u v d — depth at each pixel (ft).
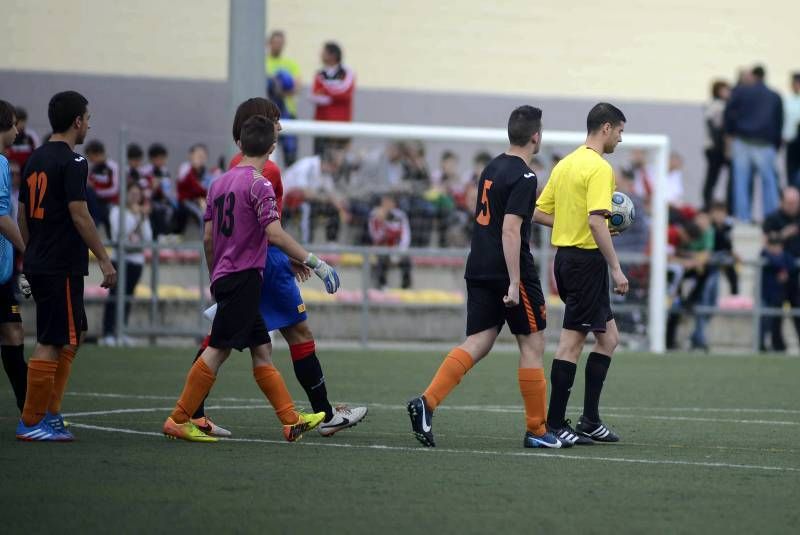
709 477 82.84
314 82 225.15
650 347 205.46
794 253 212.43
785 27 296.92
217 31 261.65
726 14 296.92
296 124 195.62
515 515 69.62
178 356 172.04
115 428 102.37
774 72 297.94
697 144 278.46
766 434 106.93
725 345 212.43
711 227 212.02
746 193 246.47
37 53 254.47
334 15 276.00
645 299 206.39
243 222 91.76
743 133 245.65
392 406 124.67
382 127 198.39
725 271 212.23
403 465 85.40
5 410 112.47
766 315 212.23
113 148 242.58
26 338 187.73
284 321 96.53
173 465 83.51
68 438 93.86
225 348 92.68
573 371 97.35
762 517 70.18
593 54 290.15
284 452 90.38
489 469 84.38
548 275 203.51
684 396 138.92
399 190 201.36
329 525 66.44
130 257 191.42
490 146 205.05
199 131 245.04
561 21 289.12
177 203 195.72
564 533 65.51
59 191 90.84
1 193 93.76
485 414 118.32
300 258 91.97
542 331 95.09
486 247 93.30
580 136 201.57
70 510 69.26
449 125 275.39
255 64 179.63
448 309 203.51
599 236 94.79
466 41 283.59
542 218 100.73
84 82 242.78
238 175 92.63
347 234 200.23
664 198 203.21
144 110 244.22
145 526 65.77
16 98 241.55
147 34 258.98
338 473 81.71
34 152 92.22
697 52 295.07
